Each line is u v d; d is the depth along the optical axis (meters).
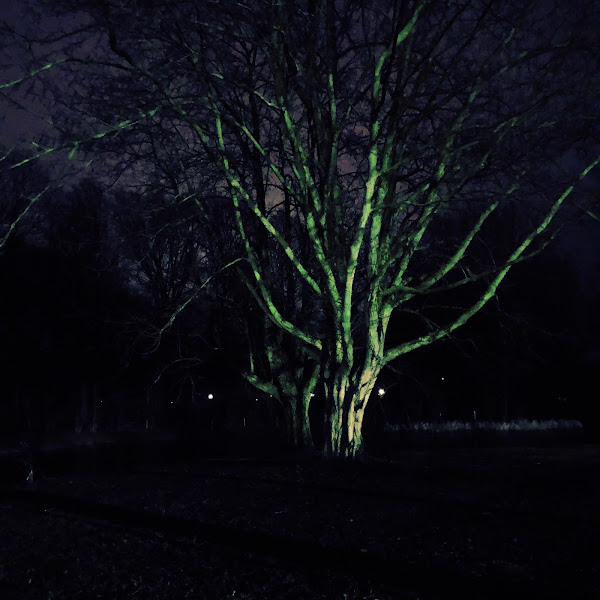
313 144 17.52
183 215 18.73
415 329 35.97
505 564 6.71
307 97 15.20
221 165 15.38
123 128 15.41
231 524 9.09
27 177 24.16
